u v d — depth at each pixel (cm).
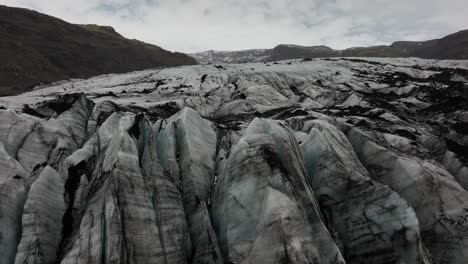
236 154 1688
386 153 2039
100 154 1750
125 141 1517
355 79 4816
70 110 2267
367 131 2497
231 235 1430
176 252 1351
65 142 1930
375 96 4047
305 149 1978
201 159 1878
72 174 1647
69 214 1476
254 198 1468
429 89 3956
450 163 2248
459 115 3038
